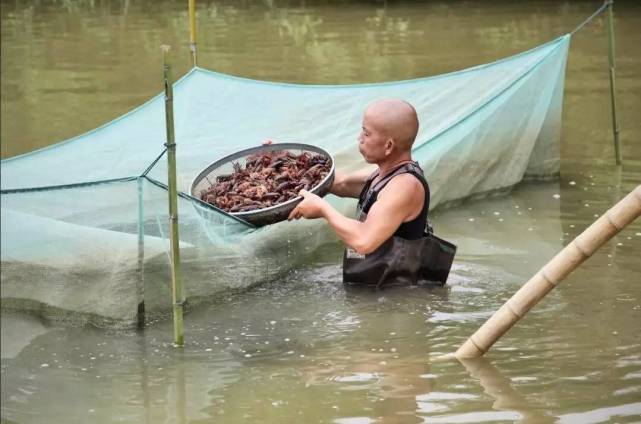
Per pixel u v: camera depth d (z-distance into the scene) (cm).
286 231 922
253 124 1122
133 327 792
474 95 1147
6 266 809
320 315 810
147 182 794
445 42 2111
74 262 801
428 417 630
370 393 666
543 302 825
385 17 2467
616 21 2225
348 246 867
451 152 1092
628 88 1586
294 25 2383
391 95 1168
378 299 841
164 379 699
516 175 1154
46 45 2191
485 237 1002
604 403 644
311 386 680
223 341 764
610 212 671
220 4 2773
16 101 1673
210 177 941
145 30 2377
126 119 1115
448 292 855
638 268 893
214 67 1911
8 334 780
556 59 1154
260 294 862
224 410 649
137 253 791
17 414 649
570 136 1368
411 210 852
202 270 838
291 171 926
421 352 733
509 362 712
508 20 2355
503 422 621
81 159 1041
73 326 801
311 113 1145
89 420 640
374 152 862
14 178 991
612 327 769
